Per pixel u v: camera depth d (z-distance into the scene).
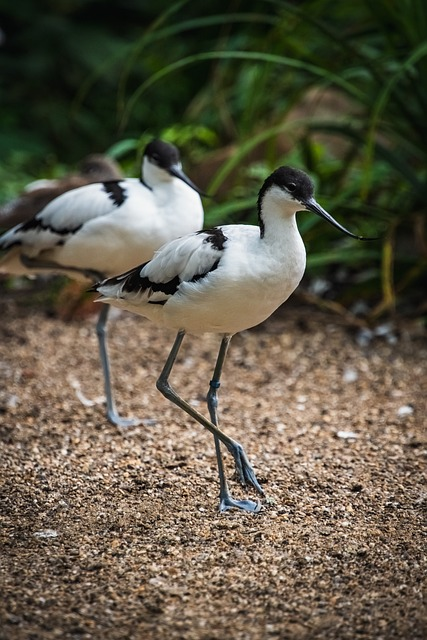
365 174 11.50
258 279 7.27
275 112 15.47
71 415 9.85
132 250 9.50
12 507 7.75
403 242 13.92
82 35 19.42
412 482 8.29
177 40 19.86
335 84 13.09
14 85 19.66
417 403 10.33
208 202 14.00
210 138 15.85
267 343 12.02
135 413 9.97
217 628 6.09
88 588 6.54
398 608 6.33
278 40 13.26
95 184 9.73
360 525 7.51
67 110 19.45
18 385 10.66
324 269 14.12
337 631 6.07
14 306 13.27
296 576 6.73
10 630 6.00
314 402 10.35
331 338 12.18
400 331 12.31
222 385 10.80
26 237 9.93
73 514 7.65
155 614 6.25
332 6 14.22
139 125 19.73
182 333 7.94
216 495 8.04
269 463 8.66
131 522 7.53
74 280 12.86
